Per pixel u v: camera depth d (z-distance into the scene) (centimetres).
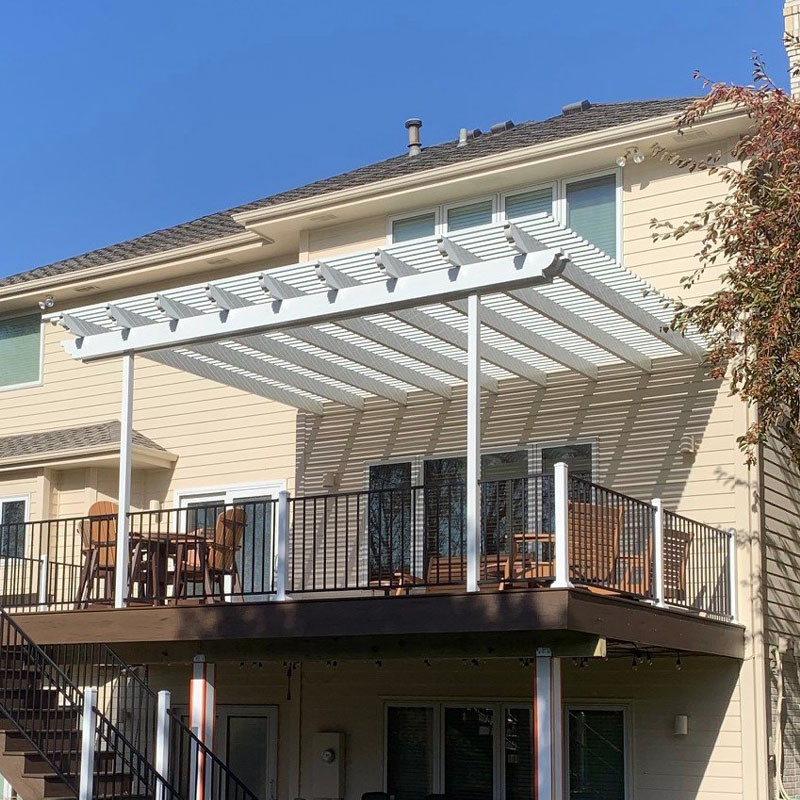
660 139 1276
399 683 1366
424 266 1016
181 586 1209
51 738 1138
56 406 1800
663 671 1210
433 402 1428
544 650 958
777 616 1220
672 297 1259
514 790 1261
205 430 1638
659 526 1076
